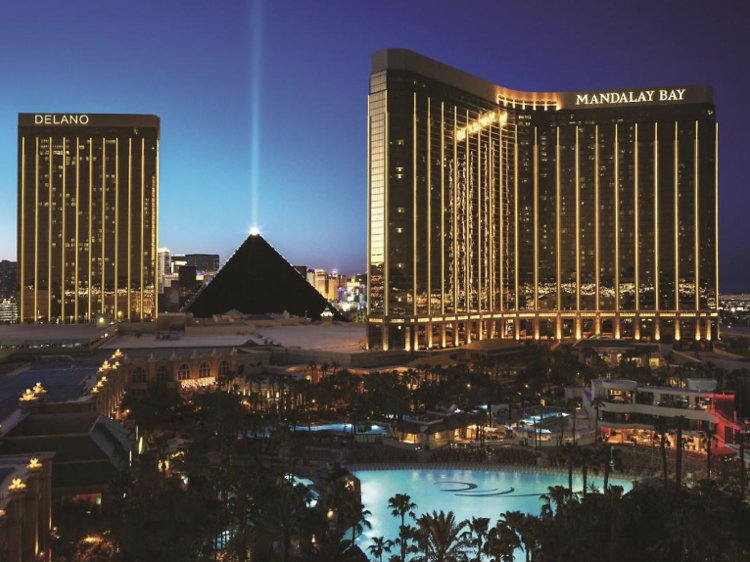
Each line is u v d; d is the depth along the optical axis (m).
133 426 146.00
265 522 78.12
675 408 148.50
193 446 102.50
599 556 81.81
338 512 82.88
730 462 129.38
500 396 180.88
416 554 89.25
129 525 75.56
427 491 119.44
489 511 109.44
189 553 74.44
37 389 114.88
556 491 87.62
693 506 91.94
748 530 88.88
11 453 92.25
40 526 75.50
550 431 156.88
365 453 142.25
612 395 156.00
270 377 189.88
